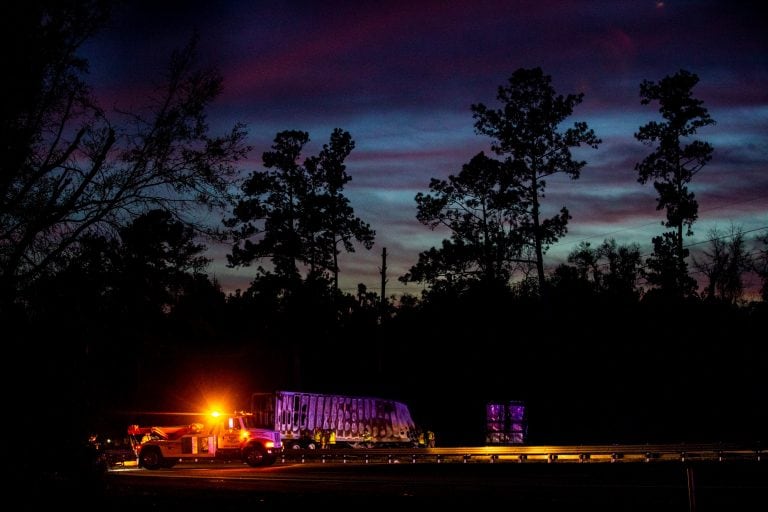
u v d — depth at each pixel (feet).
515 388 181.57
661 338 171.94
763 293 181.78
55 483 39.14
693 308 175.63
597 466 93.71
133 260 45.03
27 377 38.75
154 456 110.93
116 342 42.75
